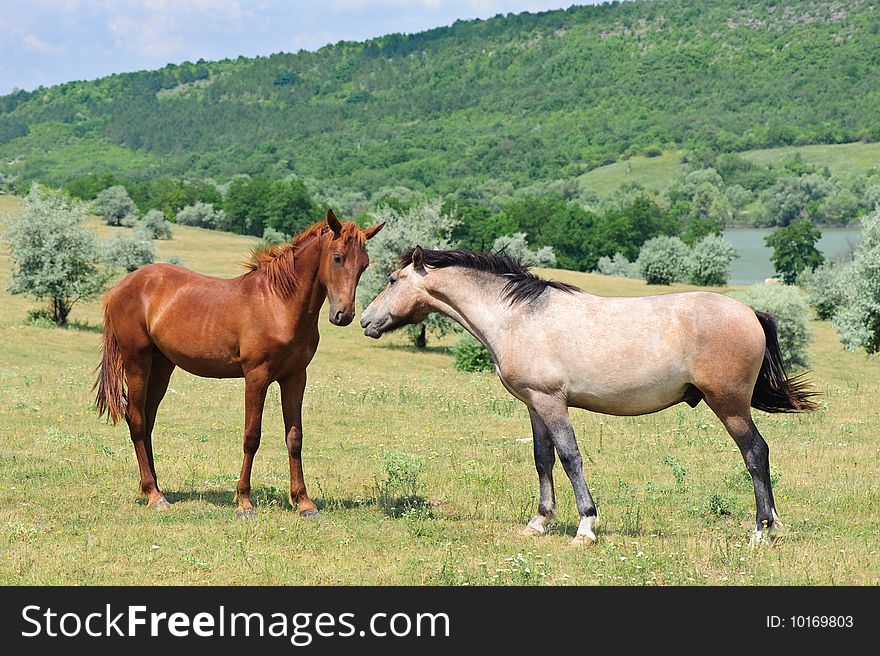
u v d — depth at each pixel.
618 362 8.17
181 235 102.94
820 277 60.28
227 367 9.59
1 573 7.33
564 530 8.95
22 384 22.02
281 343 9.22
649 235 125.88
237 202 128.75
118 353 10.03
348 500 10.33
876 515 9.63
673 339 8.08
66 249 41.53
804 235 102.75
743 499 10.49
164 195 143.25
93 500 9.95
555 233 118.25
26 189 115.44
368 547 8.23
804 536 8.62
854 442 14.96
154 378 10.30
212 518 9.26
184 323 9.54
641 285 83.62
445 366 37.16
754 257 135.00
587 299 8.48
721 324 8.02
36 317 42.22
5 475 11.13
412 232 42.66
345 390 22.69
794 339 36.88
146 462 9.96
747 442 8.22
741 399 8.12
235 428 16.08
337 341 42.94
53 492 10.28
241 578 7.32
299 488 9.60
